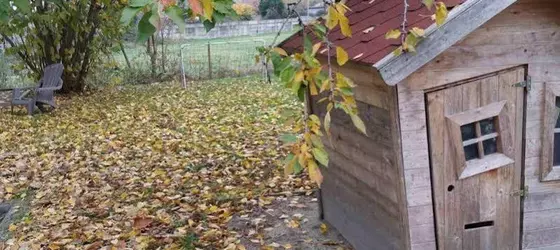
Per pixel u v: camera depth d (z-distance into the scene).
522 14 3.06
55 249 4.79
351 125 3.83
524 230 3.37
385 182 3.45
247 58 16.58
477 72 3.09
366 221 3.93
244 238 4.77
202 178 6.66
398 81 2.86
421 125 3.10
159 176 6.82
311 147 2.51
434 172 3.17
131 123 10.31
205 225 5.11
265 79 15.19
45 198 6.26
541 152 3.28
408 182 3.16
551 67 3.17
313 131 2.54
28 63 14.20
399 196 3.23
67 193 6.36
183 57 16.50
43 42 13.88
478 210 3.27
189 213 5.45
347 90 2.45
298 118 3.43
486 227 3.32
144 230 5.08
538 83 3.18
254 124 9.65
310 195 5.80
